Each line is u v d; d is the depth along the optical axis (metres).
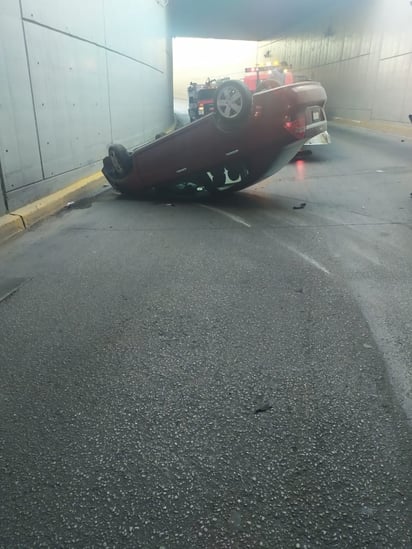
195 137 7.32
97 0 10.12
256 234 5.98
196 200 8.20
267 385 2.83
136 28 13.95
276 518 1.94
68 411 2.64
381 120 21.52
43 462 2.27
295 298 4.02
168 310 3.86
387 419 2.50
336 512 1.96
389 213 6.82
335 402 2.65
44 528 1.92
